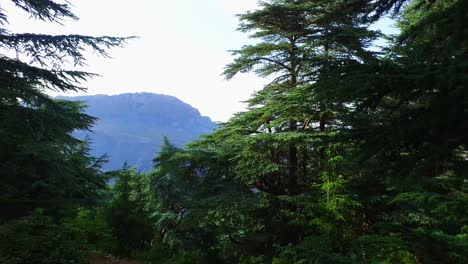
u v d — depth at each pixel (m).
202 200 14.46
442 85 2.61
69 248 9.45
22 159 11.98
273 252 14.18
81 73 10.63
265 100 15.28
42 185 13.06
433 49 4.04
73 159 16.41
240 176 14.95
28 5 9.85
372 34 12.84
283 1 15.11
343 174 11.16
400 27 12.47
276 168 13.45
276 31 15.34
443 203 4.84
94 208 17.56
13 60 9.81
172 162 16.33
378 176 3.66
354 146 3.63
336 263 5.16
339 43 13.63
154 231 20.81
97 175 17.06
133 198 21.34
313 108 12.77
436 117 2.86
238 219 15.48
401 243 4.73
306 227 10.71
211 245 19.78
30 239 8.76
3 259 7.61
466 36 3.13
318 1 13.33
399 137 3.11
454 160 3.37
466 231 4.90
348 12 4.63
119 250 16.31
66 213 14.52
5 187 11.38
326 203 9.30
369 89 3.16
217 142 16.50
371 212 11.38
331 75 3.57
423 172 3.29
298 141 12.76
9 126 9.67
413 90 3.12
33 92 9.94
